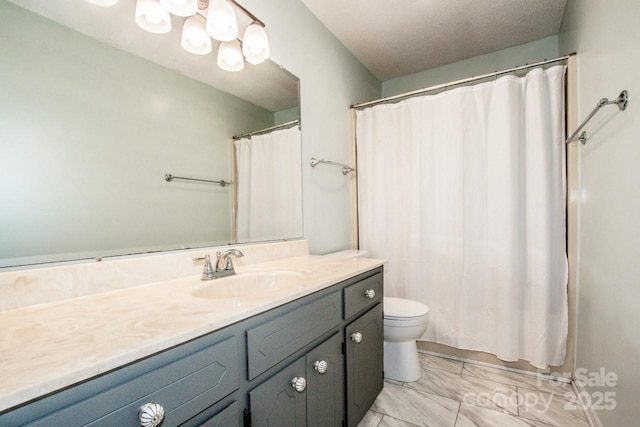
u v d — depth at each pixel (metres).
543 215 1.73
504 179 1.83
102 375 0.49
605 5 1.23
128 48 1.01
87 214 0.91
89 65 0.91
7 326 0.64
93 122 0.92
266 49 1.34
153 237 1.08
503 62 2.42
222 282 1.11
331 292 1.12
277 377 0.84
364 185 2.37
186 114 1.20
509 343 1.81
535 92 1.77
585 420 1.41
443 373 1.87
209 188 1.28
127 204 1.00
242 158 1.44
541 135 1.74
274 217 1.61
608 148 1.21
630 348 1.01
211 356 0.65
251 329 0.76
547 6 1.90
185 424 0.60
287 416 0.87
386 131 2.28
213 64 1.31
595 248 1.37
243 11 1.28
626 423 1.03
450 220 2.04
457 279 2.02
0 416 0.39
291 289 0.93
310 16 1.91
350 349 1.24
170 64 1.14
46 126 0.82
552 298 1.75
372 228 2.32
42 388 0.42
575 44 1.71
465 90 1.97
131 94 1.02
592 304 1.42
